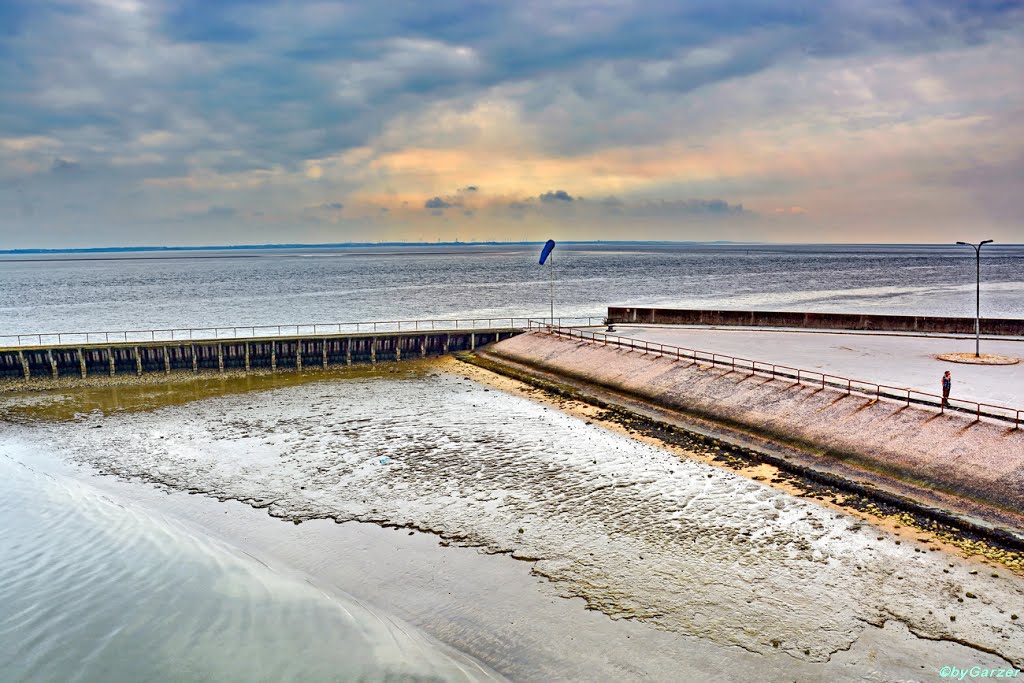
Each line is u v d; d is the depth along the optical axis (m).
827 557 21.59
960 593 19.41
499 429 36.50
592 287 132.00
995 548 21.66
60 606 18.42
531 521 24.89
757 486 27.41
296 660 16.42
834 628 18.09
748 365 40.94
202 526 24.94
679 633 18.11
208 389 49.09
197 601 19.09
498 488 28.02
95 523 24.52
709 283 140.62
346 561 22.30
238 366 57.09
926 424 28.69
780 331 56.41
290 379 52.53
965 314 84.88
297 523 25.19
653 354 46.09
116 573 20.58
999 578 20.06
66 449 34.38
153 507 26.69
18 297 128.12
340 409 41.81
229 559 22.09
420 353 61.31
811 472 27.95
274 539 23.91
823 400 33.22
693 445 32.78
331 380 51.81
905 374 38.06
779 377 37.41
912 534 22.83
